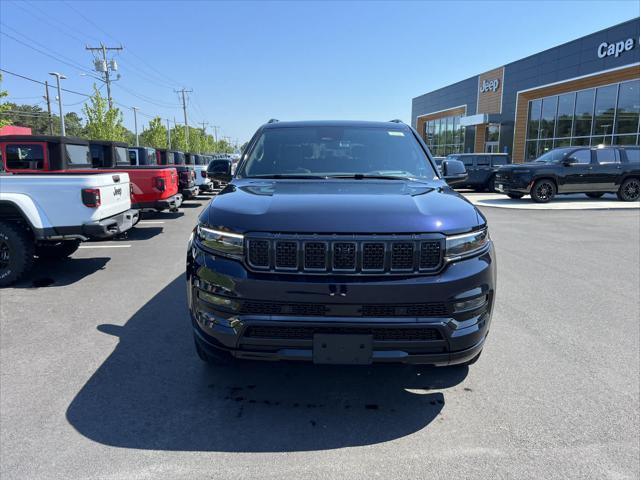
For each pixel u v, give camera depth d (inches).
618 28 901.8
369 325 99.7
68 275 252.1
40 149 330.3
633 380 134.4
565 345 159.6
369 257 101.0
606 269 268.2
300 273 101.4
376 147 162.4
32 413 115.0
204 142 4020.7
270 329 102.0
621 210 562.6
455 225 105.5
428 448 102.8
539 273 258.8
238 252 104.0
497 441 105.3
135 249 327.0
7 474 92.5
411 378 135.9
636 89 879.7
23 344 157.6
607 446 103.1
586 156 637.3
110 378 134.0
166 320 181.5
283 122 179.0
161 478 92.3
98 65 1670.8
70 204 231.0
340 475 93.7
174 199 423.8
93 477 92.3
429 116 1877.5
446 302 101.7
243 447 102.8
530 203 639.1
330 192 122.2
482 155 824.9
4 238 226.1
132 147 643.5
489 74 1379.2
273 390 128.7
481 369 141.6
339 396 126.0
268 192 123.4
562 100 1088.8
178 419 113.7
